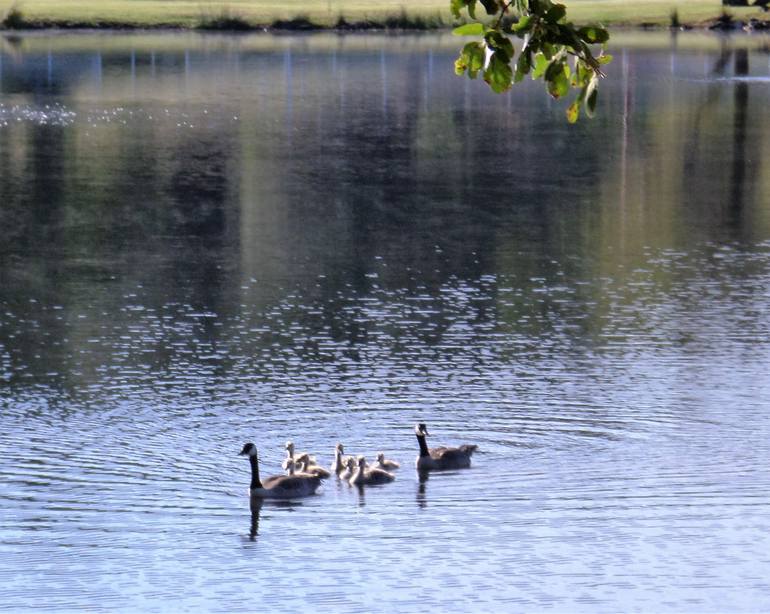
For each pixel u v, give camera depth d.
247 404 30.20
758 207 54.56
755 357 33.66
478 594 21.70
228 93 91.88
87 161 64.38
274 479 25.25
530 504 24.84
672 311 38.28
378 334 35.84
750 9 147.62
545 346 34.69
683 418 29.17
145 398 30.59
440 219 51.53
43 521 24.17
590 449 27.44
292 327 36.50
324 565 22.67
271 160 65.19
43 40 121.06
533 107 87.88
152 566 22.66
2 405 30.06
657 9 144.00
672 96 92.44
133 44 120.06
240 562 22.69
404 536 23.59
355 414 29.66
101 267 43.62
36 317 37.47
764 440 27.84
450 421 29.11
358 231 49.31
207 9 135.12
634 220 51.62
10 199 54.84
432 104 88.69
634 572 22.36
